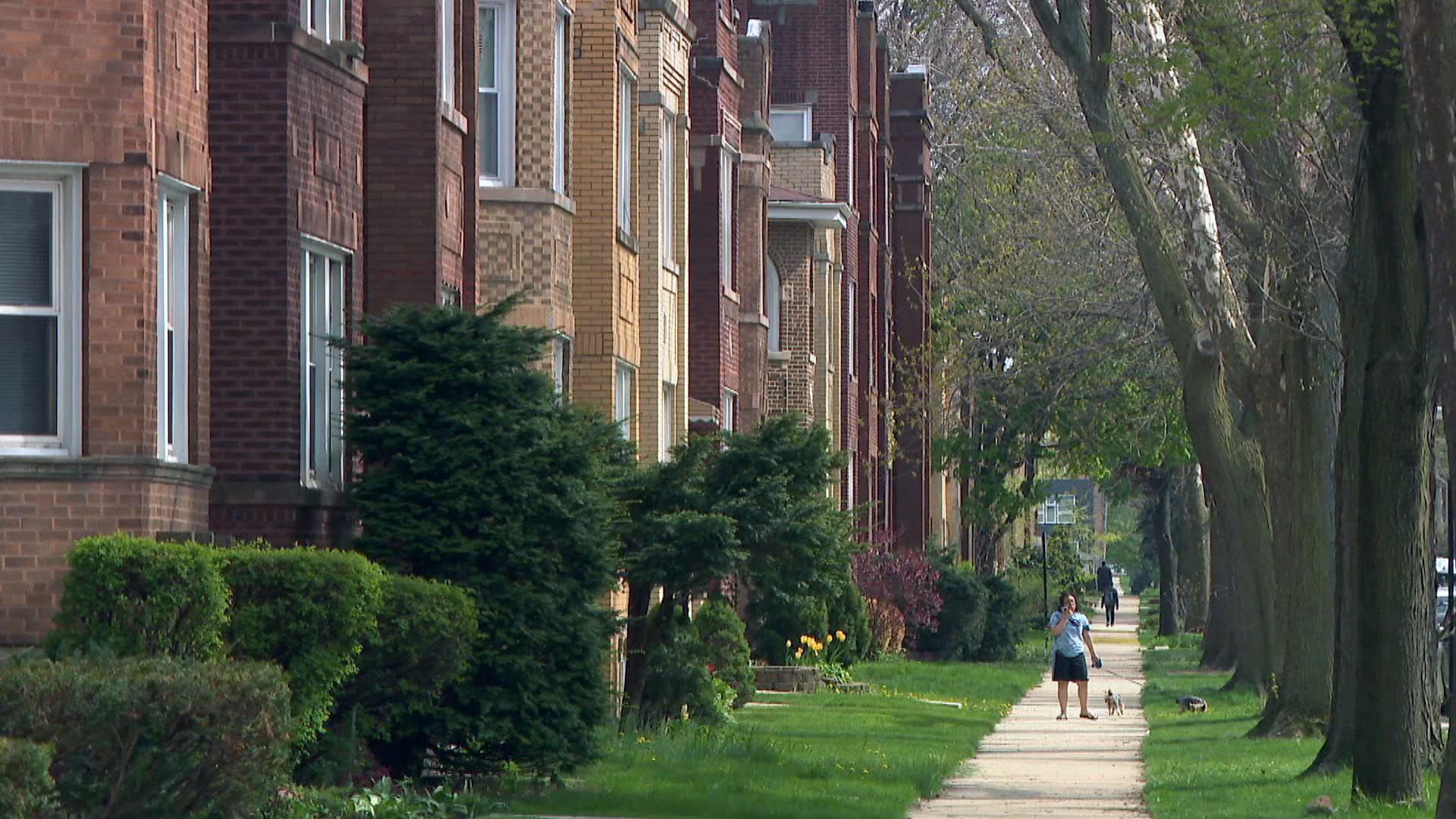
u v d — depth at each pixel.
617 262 71.06
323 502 44.84
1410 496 50.09
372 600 38.47
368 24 52.38
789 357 114.06
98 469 37.06
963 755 62.88
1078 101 78.31
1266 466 72.75
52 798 27.00
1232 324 71.88
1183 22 53.19
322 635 37.59
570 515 45.50
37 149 37.12
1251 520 75.44
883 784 51.56
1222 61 50.22
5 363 37.22
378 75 52.34
